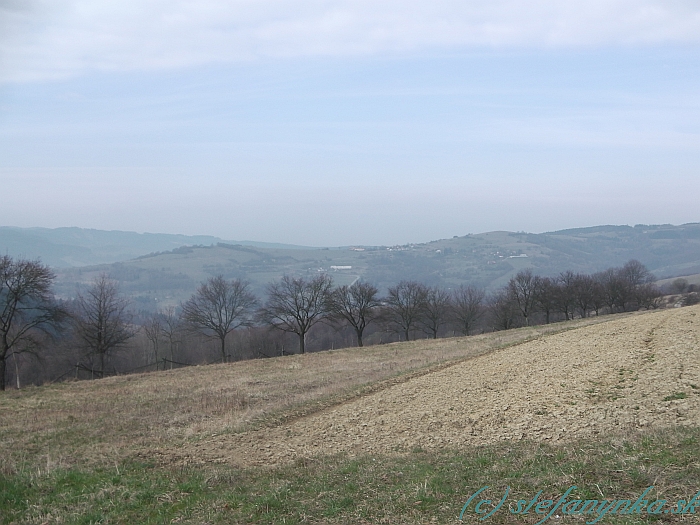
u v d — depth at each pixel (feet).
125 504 38.99
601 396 59.88
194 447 59.31
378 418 66.95
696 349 74.79
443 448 51.72
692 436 39.42
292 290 236.22
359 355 163.73
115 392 113.80
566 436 48.65
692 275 510.58
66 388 126.21
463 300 304.30
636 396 57.11
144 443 63.10
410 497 34.73
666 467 33.30
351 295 250.57
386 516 31.99
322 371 125.49
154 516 36.32
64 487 44.19
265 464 51.31
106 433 70.49
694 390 55.42
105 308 195.00
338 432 62.95
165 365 237.45
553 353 94.22
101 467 50.62
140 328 258.57
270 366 149.79
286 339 285.43
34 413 90.74
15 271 153.99
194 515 35.65
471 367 95.55
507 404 63.67
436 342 188.75
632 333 101.35
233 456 55.06
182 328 239.50
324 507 34.81
